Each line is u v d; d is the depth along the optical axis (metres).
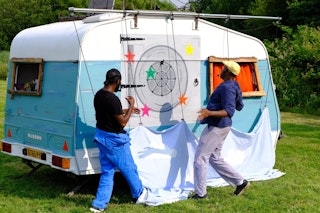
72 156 6.87
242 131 8.44
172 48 7.59
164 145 7.45
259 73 8.60
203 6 50.19
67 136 6.95
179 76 7.66
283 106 19.25
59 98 7.14
